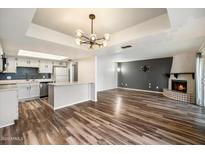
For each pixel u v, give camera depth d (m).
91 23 2.64
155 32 2.43
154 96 6.14
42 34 2.71
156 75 7.20
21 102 4.87
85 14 2.27
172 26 2.04
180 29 2.20
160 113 3.54
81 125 2.71
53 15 2.27
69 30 2.97
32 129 2.51
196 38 2.84
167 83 6.70
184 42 3.29
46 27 2.77
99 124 2.77
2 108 2.66
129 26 2.83
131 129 2.51
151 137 2.19
